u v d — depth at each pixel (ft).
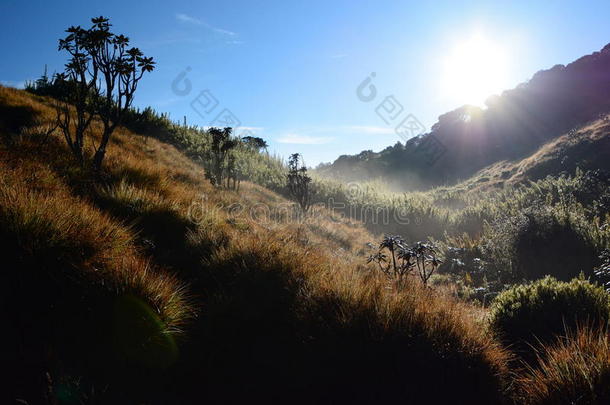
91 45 22.02
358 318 10.37
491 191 100.22
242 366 9.57
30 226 9.94
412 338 9.89
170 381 8.62
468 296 23.18
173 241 16.65
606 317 12.92
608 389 8.02
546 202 46.52
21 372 7.07
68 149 23.95
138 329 9.04
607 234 30.25
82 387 7.43
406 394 8.77
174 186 26.04
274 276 13.20
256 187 50.08
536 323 13.25
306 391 8.98
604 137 98.32
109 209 16.79
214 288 13.01
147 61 23.34
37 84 59.41
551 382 8.87
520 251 31.53
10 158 16.74
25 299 8.70
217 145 42.14
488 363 9.84
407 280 17.21
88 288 9.43
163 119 67.56
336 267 15.51
